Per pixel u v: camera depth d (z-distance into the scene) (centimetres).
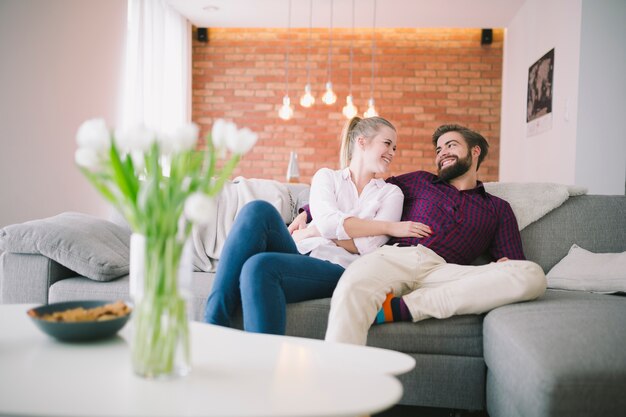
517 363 125
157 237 85
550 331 129
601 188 366
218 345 104
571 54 379
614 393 109
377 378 89
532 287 160
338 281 168
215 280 160
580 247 213
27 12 318
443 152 216
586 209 220
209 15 570
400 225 193
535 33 470
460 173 214
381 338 162
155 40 503
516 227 209
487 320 156
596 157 366
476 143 219
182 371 87
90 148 82
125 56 440
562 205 222
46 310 111
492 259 212
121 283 188
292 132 630
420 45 619
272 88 630
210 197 85
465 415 175
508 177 554
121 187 83
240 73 632
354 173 211
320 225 193
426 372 163
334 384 86
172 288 86
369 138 207
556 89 410
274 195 238
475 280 162
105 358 95
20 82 314
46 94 337
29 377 85
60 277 193
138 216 85
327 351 103
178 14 562
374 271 161
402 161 622
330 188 203
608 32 362
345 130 220
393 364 96
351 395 81
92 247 190
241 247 161
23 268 188
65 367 90
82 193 379
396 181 223
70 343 103
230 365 93
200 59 634
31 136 324
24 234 185
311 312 168
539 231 218
